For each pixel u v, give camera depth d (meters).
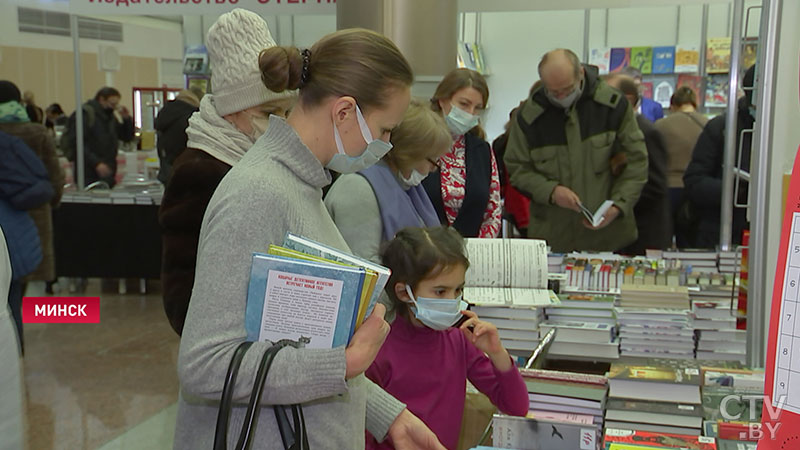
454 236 1.79
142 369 4.48
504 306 2.40
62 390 4.11
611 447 1.52
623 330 2.50
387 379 1.80
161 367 4.52
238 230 1.09
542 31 6.39
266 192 1.12
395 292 1.79
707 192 4.32
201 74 6.70
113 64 7.55
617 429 1.68
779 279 0.92
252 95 1.80
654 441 1.60
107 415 3.76
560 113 3.73
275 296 1.09
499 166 4.42
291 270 1.08
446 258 1.73
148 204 6.10
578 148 3.72
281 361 1.06
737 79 3.65
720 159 4.32
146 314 5.72
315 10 4.46
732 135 3.71
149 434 3.53
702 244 4.50
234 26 1.81
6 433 1.57
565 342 2.48
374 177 2.01
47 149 4.56
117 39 7.50
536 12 6.37
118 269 6.20
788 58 1.94
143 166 6.86
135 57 7.50
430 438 1.41
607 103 3.69
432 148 2.04
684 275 2.90
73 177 6.95
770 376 0.93
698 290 2.69
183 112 5.10
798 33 1.92
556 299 2.44
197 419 1.21
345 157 1.21
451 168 2.99
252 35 1.82
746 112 3.74
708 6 6.08
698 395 1.80
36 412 3.78
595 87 3.71
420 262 1.73
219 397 1.08
